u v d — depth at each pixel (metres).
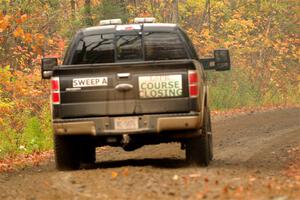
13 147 34.50
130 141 23.28
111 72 22.64
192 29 73.25
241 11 80.38
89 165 26.66
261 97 69.50
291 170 22.30
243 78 66.94
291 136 35.62
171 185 18.52
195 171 21.50
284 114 51.53
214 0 79.19
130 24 25.08
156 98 22.56
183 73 22.50
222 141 34.75
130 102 22.59
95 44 24.88
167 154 29.56
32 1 50.50
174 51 24.77
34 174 24.19
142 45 24.80
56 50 54.94
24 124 38.91
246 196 16.28
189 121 22.44
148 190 17.88
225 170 22.00
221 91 62.12
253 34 83.44
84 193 18.06
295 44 86.06
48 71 24.95
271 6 81.00
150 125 22.58
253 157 27.36
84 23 59.88
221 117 51.66
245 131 39.75
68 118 22.81
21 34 35.41
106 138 23.16
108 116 22.70
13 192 19.58
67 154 23.95
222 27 76.44
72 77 22.72
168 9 76.62
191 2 78.12
